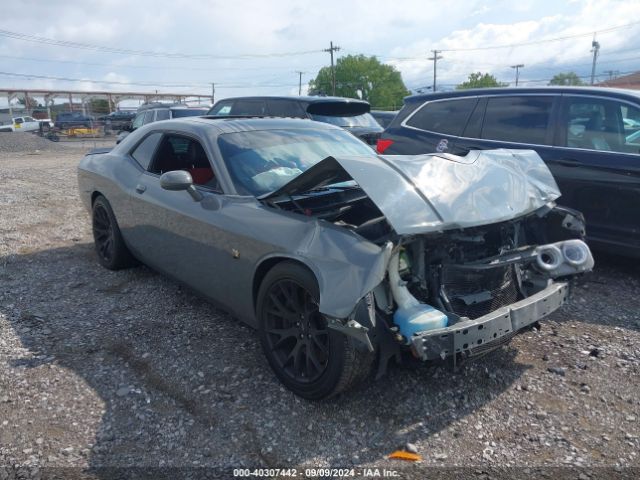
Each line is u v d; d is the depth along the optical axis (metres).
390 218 2.81
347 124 9.39
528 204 3.40
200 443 2.77
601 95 5.11
